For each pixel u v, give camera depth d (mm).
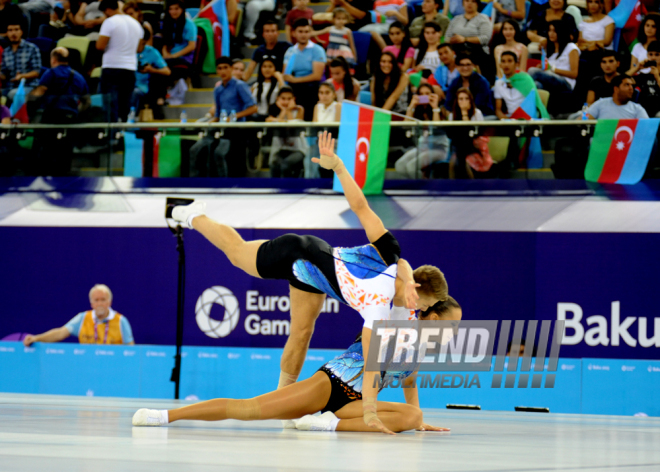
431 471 3652
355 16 20672
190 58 21078
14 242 16266
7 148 17094
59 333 15609
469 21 19156
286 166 16047
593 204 14773
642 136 14977
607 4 18656
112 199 16297
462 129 15648
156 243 15609
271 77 19422
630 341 13828
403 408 6934
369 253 6648
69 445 4633
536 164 15469
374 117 15555
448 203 15281
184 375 14711
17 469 3381
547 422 9961
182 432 5969
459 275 14672
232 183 16172
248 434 6035
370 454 4559
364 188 15664
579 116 18078
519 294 14391
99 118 16734
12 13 20453
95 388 15125
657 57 17734
